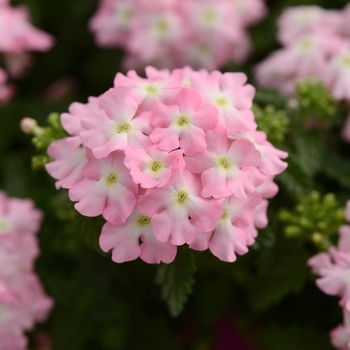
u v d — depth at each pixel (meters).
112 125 0.33
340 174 0.40
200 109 0.33
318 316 0.40
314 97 0.39
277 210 0.39
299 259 0.38
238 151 0.33
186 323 0.42
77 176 0.33
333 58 0.41
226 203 0.33
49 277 0.40
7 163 0.45
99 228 0.34
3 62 0.47
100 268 0.40
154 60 0.44
